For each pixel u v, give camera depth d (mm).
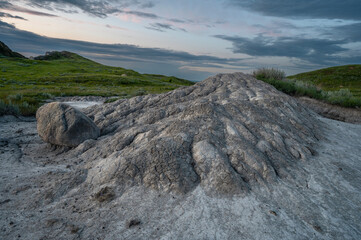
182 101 9391
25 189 4840
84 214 4055
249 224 3795
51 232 3639
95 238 3514
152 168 4914
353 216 4184
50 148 7492
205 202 4258
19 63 54719
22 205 4316
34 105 14289
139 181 4773
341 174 5582
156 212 4051
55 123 7191
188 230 3652
